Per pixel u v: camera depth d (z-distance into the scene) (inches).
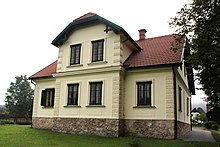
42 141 447.8
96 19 604.7
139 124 528.7
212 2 359.9
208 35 363.6
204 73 394.0
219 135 635.5
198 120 2047.2
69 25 641.6
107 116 544.7
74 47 647.1
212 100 464.8
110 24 568.1
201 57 374.9
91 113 571.8
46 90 718.5
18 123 1088.2
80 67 618.8
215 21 362.3
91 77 593.6
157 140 465.7
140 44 701.9
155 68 527.5
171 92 503.8
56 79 660.7
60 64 659.4
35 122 721.6
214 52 364.5
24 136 510.6
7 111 2223.2
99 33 607.5
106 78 567.5
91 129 561.6
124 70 561.6
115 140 470.0
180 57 524.7
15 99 2287.2
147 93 535.8
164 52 577.3
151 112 519.8
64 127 609.9
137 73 555.2
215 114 628.1
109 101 550.0
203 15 373.7
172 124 490.3
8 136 502.9
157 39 700.0
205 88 421.7
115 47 570.6
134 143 406.9
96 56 600.4
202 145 407.8
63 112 623.2
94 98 578.6
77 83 614.9
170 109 498.3
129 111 547.5
